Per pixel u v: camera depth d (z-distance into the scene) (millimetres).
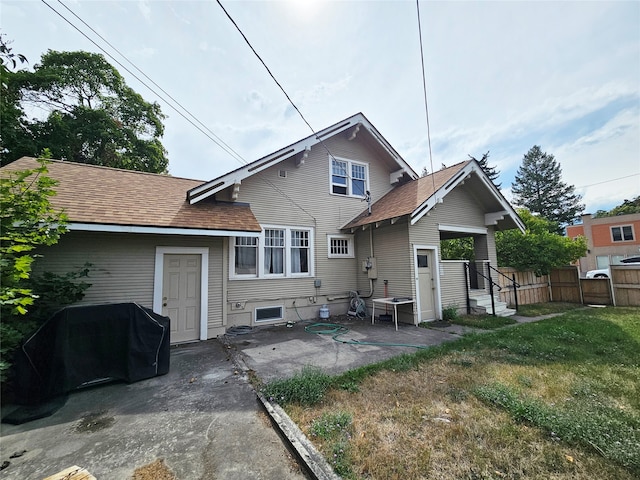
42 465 2443
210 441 2771
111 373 4160
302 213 9391
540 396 3453
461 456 2418
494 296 9906
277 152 8367
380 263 9055
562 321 7711
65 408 3467
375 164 11273
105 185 6992
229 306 7727
